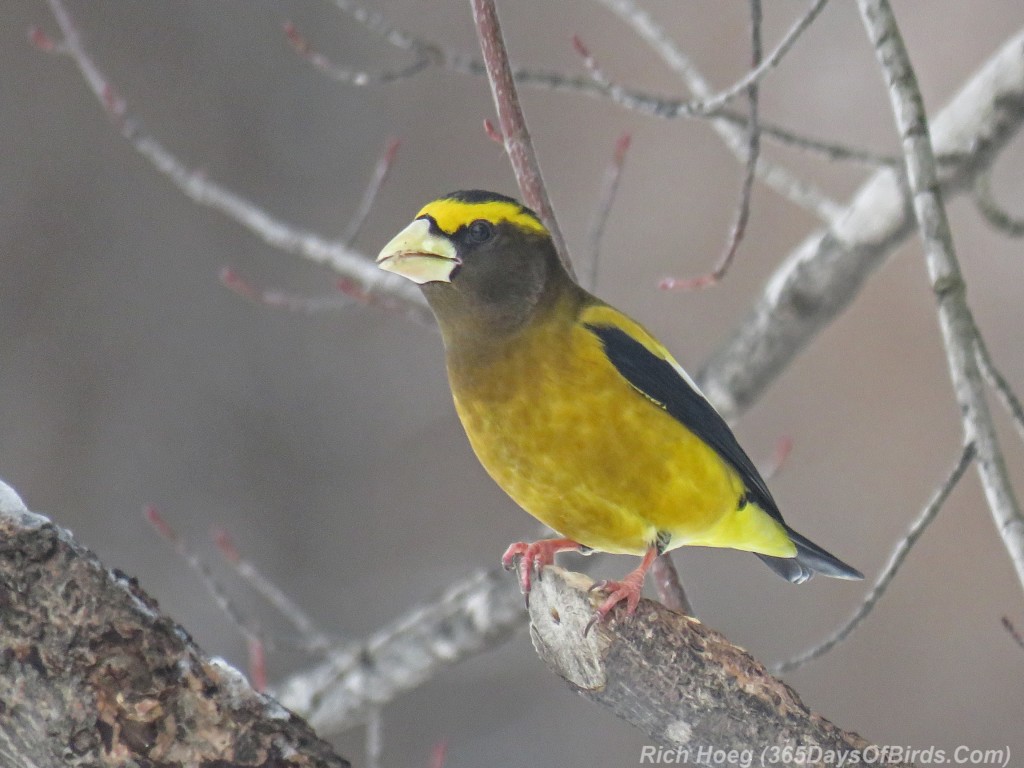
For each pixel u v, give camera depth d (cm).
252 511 1434
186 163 1470
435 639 874
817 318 902
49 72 1444
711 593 1430
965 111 856
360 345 1503
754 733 466
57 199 1441
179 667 409
